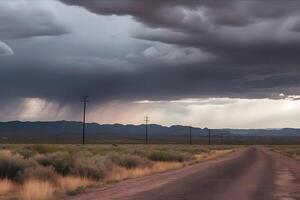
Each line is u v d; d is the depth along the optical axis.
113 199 18.19
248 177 30.88
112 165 34.78
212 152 99.06
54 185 23.39
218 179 28.83
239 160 58.91
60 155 30.67
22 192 19.97
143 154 54.69
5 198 18.58
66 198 19.06
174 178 29.59
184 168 41.88
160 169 39.66
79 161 30.33
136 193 20.47
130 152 56.62
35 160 27.94
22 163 25.34
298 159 68.12
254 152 98.56
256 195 20.27
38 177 23.86
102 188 23.73
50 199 18.56
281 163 52.53
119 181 28.30
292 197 19.81
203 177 30.42
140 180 28.67
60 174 27.83
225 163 50.47
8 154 26.00
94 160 33.09
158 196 19.22
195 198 18.58
